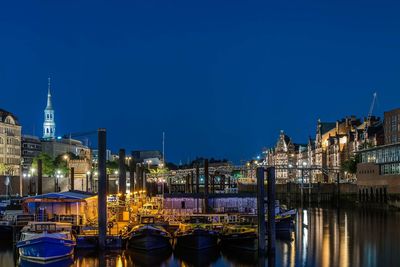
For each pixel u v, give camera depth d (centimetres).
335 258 6831
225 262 6512
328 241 8350
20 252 6562
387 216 13112
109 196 11794
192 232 7181
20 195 14775
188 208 10444
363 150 18538
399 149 16175
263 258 6612
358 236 8962
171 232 8250
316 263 6506
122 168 10456
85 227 7469
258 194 6688
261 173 6694
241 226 7681
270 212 6762
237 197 10550
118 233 7625
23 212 8325
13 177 16775
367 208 16800
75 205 8256
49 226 6925
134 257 6781
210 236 7244
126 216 9744
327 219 12350
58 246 6500
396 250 7431
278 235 9125
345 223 11238
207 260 6625
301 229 10106
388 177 16438
